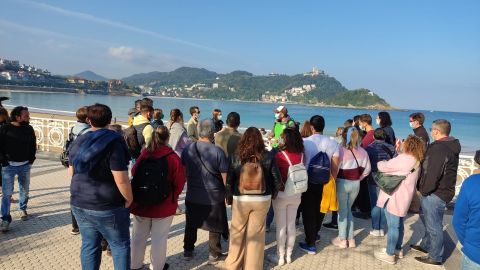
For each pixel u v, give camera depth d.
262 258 4.13
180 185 4.05
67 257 4.45
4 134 5.02
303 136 5.21
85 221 3.26
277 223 4.54
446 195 4.56
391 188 4.57
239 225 4.06
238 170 4.01
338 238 5.29
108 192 3.19
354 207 6.93
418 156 4.54
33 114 23.39
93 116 3.29
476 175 2.76
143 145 5.15
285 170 4.37
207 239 5.31
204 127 4.31
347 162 5.04
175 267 4.36
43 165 9.54
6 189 5.09
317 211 4.95
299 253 4.96
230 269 4.12
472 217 2.67
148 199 3.78
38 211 6.06
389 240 4.70
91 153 3.10
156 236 4.01
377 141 5.95
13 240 4.88
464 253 2.74
